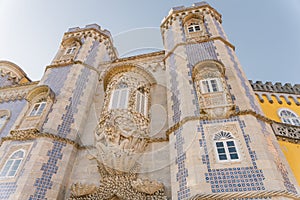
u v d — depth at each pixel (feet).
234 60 47.19
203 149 30.73
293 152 35.81
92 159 39.37
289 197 24.91
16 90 66.28
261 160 27.94
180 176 30.32
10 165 36.70
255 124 32.55
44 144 38.40
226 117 33.86
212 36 52.65
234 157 29.17
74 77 53.26
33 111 46.80
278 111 48.47
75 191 33.86
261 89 53.83
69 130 43.27
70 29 73.87
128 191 32.37
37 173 34.76
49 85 52.21
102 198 32.63
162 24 66.49
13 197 31.89
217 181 27.17
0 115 58.03
